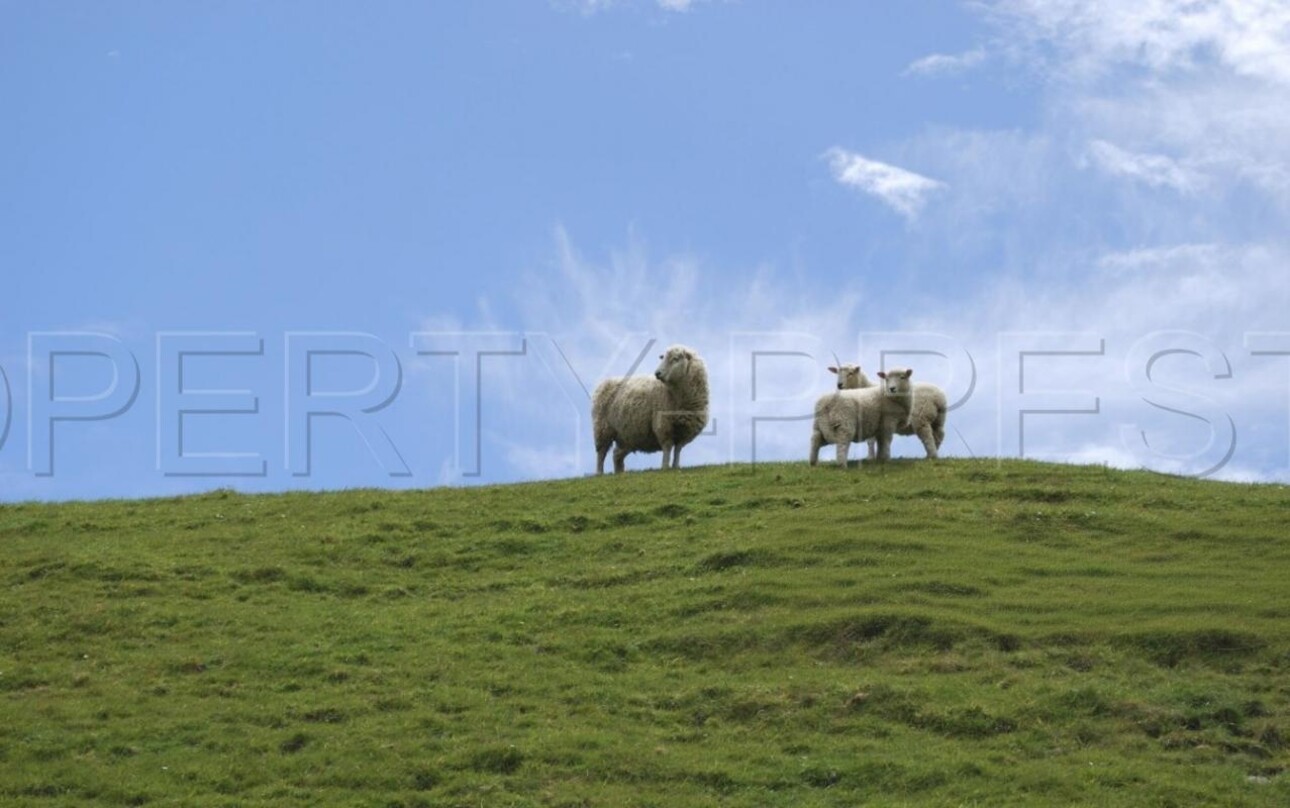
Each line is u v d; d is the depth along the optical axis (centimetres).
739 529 3506
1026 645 2789
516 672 2828
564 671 2830
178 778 2431
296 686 2786
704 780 2405
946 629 2836
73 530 3866
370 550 3572
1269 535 3341
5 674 2847
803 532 3412
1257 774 2364
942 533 3403
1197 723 2498
